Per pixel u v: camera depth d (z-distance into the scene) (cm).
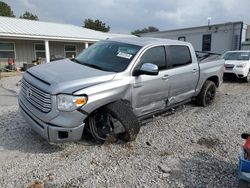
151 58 445
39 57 1859
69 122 330
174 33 2706
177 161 351
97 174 311
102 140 390
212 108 639
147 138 429
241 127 498
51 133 330
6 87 968
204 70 604
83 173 312
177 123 514
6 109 589
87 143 396
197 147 400
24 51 1772
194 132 466
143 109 437
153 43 461
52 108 326
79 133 343
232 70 1082
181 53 524
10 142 392
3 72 1545
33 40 1800
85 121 366
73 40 1869
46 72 376
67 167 325
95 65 420
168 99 492
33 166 324
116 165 335
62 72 374
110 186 287
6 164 327
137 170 324
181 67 513
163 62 470
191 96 586
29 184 284
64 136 338
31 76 379
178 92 519
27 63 1711
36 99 349
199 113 591
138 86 408
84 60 450
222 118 555
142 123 461
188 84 545
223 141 426
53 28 1986
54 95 323
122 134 402
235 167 338
